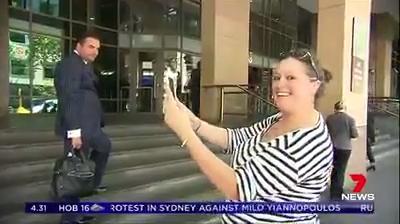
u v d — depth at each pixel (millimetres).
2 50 7027
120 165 3951
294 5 6543
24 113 7234
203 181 3418
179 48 10039
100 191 3141
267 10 6980
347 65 5250
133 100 9547
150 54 10047
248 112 6434
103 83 9250
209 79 6879
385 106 6102
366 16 5520
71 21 8531
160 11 10047
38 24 7906
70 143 2895
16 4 7480
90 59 3064
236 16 7008
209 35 6863
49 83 7988
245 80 6883
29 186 3006
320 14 5426
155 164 4035
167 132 5047
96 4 9078
